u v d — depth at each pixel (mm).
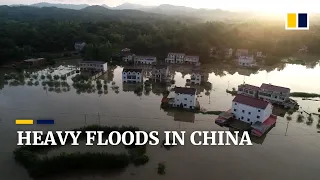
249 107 69375
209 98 90250
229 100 88500
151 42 171625
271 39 187625
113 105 82688
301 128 69750
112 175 49125
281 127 70062
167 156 55281
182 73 125562
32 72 120438
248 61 137000
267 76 121562
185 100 79188
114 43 183000
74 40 178375
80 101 85750
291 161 54969
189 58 144625
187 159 54375
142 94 93500
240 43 174875
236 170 51344
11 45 146875
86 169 50469
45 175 48188
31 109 78625
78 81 104250
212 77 118375
